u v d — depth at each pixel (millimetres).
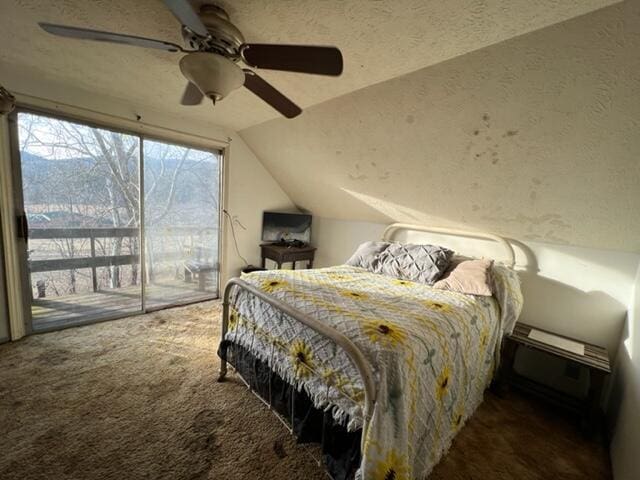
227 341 1837
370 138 2137
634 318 1602
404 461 1012
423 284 2076
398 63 1475
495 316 1813
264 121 2674
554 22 1093
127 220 2664
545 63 1216
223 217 3279
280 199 3814
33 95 2004
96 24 1360
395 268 2283
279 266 3377
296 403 1330
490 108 1499
